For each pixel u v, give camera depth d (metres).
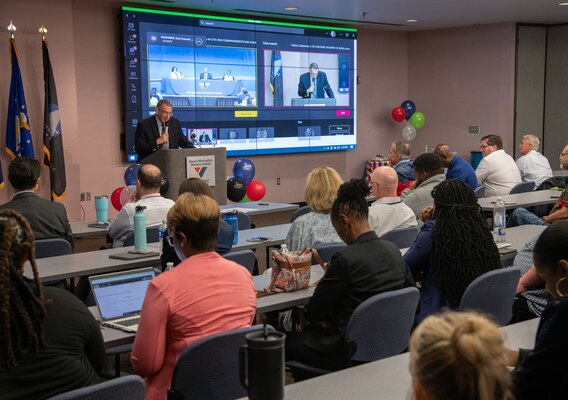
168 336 2.37
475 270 3.10
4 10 7.86
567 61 11.90
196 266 2.41
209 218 2.43
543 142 12.29
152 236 4.49
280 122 10.84
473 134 12.30
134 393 1.83
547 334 1.76
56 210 4.29
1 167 7.88
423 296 3.21
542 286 3.38
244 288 2.49
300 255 3.21
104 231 5.21
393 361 2.17
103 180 9.07
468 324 1.06
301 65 11.01
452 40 12.34
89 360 1.99
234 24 10.13
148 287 2.37
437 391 1.03
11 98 7.84
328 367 2.75
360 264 2.73
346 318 2.74
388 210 4.30
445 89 12.52
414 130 12.24
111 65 9.05
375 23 11.51
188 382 2.24
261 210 5.98
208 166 6.51
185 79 9.62
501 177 7.79
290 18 10.75
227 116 10.16
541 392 1.76
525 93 12.01
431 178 5.25
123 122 9.20
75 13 8.70
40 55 8.11
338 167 11.95
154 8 9.30
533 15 10.94
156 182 4.61
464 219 3.13
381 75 12.55
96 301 2.78
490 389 1.01
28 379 1.79
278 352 1.43
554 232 2.01
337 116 11.58
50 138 8.07
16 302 1.77
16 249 1.79
